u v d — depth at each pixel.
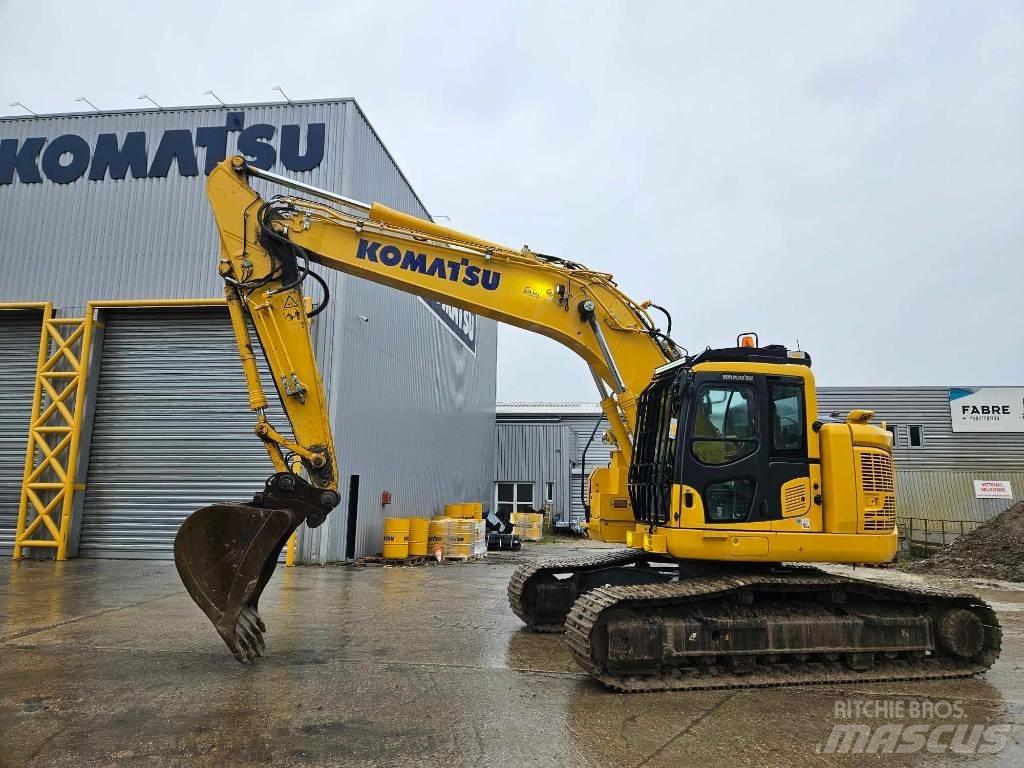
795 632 7.11
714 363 7.51
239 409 16.25
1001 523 18.59
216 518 7.14
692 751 5.08
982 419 29.89
